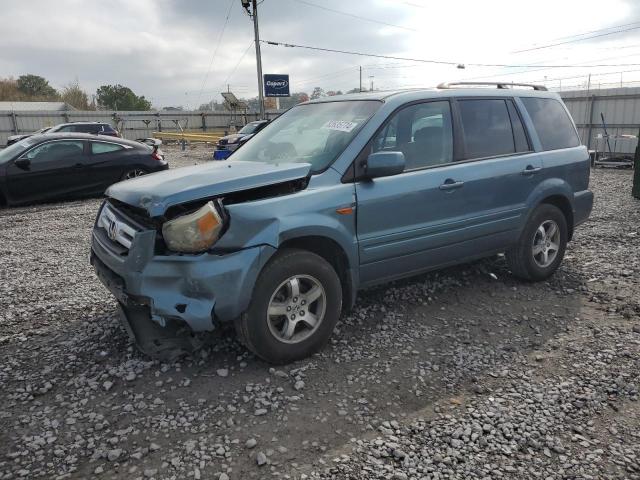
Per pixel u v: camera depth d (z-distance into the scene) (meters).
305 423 3.01
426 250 4.35
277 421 3.02
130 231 3.44
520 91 5.32
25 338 4.11
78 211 9.89
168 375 3.53
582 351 3.86
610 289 5.11
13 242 7.41
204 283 3.22
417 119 4.38
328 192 3.73
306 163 3.86
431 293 4.99
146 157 11.96
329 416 3.07
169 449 2.77
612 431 2.92
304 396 3.28
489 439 2.85
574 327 4.29
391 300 4.81
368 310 4.59
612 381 3.42
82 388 3.37
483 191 4.64
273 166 3.77
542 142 5.28
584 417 3.05
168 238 3.27
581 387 3.37
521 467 2.63
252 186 3.48
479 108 4.85
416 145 4.34
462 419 3.03
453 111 4.64
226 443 2.82
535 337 4.12
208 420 3.03
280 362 3.64
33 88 89.75
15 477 2.56
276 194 3.62
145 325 3.82
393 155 3.76
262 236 3.37
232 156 4.74
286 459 2.70
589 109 21.14
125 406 3.16
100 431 2.93
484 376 3.53
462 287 5.16
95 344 3.98
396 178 4.12
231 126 46.84
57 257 6.58
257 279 3.43
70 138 11.06
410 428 2.96
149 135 46.50
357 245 3.90
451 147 4.56
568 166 5.41
